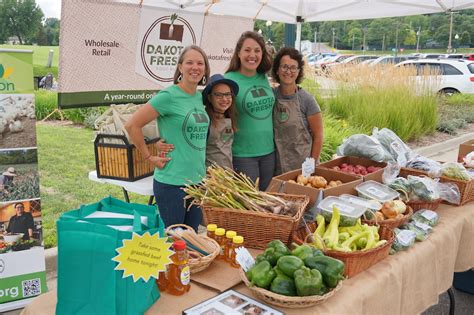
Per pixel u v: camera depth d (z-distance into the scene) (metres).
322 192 2.35
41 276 3.25
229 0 4.87
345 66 9.52
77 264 1.54
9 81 2.97
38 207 3.18
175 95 2.98
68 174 6.22
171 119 2.99
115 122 3.55
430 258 2.28
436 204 2.68
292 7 5.57
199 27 4.55
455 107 12.56
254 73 3.40
